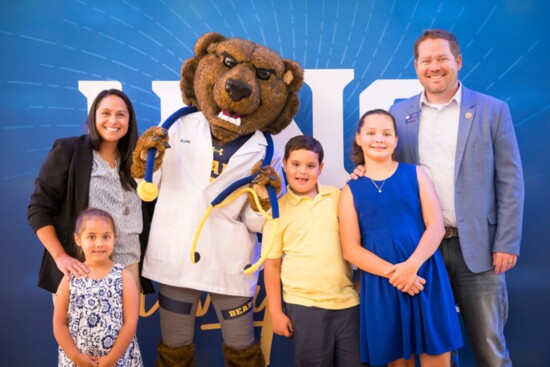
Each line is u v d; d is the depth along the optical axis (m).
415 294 1.81
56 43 2.38
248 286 2.02
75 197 1.89
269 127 2.15
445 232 1.99
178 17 2.38
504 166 1.96
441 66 1.93
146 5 2.38
